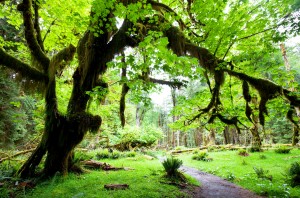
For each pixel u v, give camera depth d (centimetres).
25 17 838
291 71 667
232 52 832
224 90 812
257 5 636
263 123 665
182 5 835
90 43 794
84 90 853
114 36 809
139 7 513
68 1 875
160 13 798
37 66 871
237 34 634
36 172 852
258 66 719
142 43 419
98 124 859
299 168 879
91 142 2202
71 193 659
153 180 848
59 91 1023
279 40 577
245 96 689
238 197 745
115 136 2344
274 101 709
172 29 736
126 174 962
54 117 820
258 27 625
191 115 814
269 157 1526
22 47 1026
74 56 956
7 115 1423
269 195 739
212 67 685
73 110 859
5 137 1473
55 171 830
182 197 694
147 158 1659
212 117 739
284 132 2619
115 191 684
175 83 915
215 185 927
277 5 589
